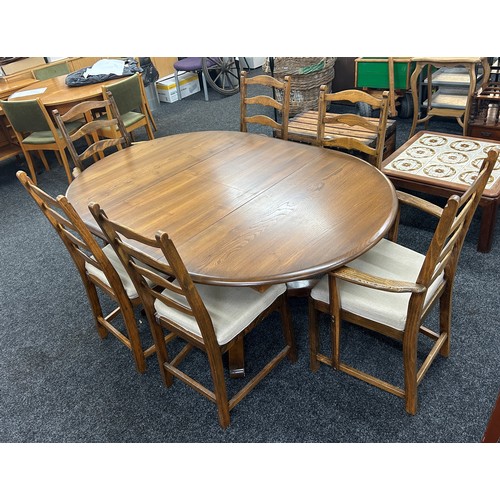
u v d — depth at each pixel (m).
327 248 1.47
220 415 1.69
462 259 2.38
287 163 2.08
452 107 3.45
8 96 4.08
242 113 2.65
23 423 1.83
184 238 1.61
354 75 4.27
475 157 2.53
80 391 1.95
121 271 1.89
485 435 1.46
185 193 1.91
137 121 3.95
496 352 1.88
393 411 1.71
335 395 1.80
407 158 2.62
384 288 1.36
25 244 3.05
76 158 2.39
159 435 1.74
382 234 1.51
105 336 2.19
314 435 1.67
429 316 2.09
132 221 1.76
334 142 2.27
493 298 2.13
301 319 2.19
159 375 1.98
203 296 1.67
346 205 1.70
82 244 1.65
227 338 1.54
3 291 2.60
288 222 1.63
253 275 1.39
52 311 2.41
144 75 5.05
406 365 1.57
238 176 2.01
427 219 2.72
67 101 3.45
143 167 2.21
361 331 2.07
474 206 1.43
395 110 3.85
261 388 1.86
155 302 1.70
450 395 1.74
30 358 2.13
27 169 4.27
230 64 5.55
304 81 4.04
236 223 1.66
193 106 5.40
